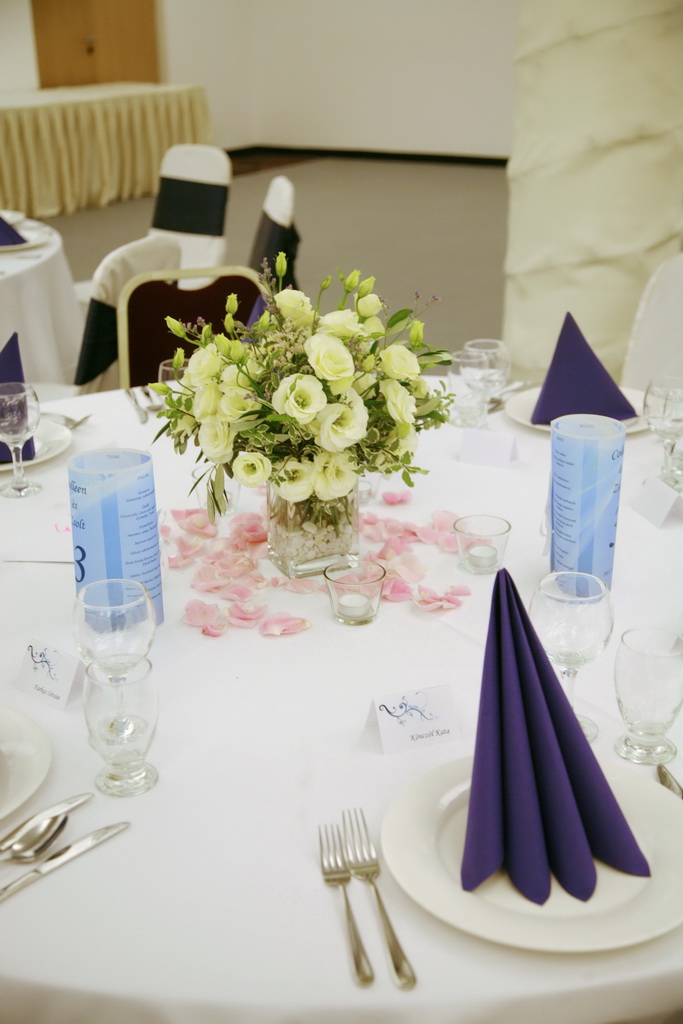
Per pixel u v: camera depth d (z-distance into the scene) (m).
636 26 3.30
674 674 1.05
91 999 0.83
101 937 0.88
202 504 1.74
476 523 1.52
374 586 1.38
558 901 0.88
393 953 0.84
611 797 0.91
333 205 9.67
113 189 10.06
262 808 1.03
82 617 1.12
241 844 0.98
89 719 1.01
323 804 1.04
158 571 1.37
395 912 0.89
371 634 1.37
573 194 3.61
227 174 5.00
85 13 10.84
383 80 12.39
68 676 1.20
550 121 3.56
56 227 8.91
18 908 0.91
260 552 1.58
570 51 3.43
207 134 10.76
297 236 4.22
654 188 3.52
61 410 2.23
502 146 11.91
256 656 1.32
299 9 12.53
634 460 1.94
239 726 1.17
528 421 2.12
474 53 11.68
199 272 3.14
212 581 1.49
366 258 7.50
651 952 0.84
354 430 1.32
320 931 0.88
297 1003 0.81
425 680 1.26
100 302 3.30
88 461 1.36
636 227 3.58
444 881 0.89
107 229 8.84
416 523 1.69
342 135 12.96
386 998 0.81
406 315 1.42
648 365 2.72
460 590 1.46
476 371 2.10
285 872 0.95
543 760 0.90
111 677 1.11
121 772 1.07
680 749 1.12
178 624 1.40
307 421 1.29
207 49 12.28
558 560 1.45
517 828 0.89
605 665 1.29
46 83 11.02
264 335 1.40
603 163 3.52
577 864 0.88
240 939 0.87
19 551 1.61
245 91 13.10
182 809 1.03
